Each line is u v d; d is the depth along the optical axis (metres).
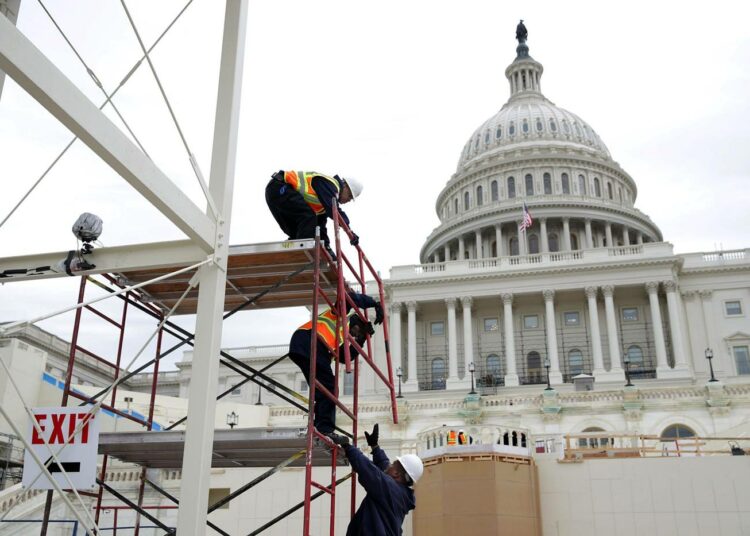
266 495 24.52
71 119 5.17
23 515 20.70
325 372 8.02
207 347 6.82
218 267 7.07
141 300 9.97
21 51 4.75
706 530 21.52
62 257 7.42
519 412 42.50
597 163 98.94
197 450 6.48
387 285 74.56
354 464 6.37
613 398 41.66
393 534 6.21
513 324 75.38
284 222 8.63
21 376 31.66
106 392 9.14
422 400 43.72
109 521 24.67
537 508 22.14
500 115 110.81
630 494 22.16
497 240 90.88
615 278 71.50
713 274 73.12
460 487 21.19
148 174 6.01
